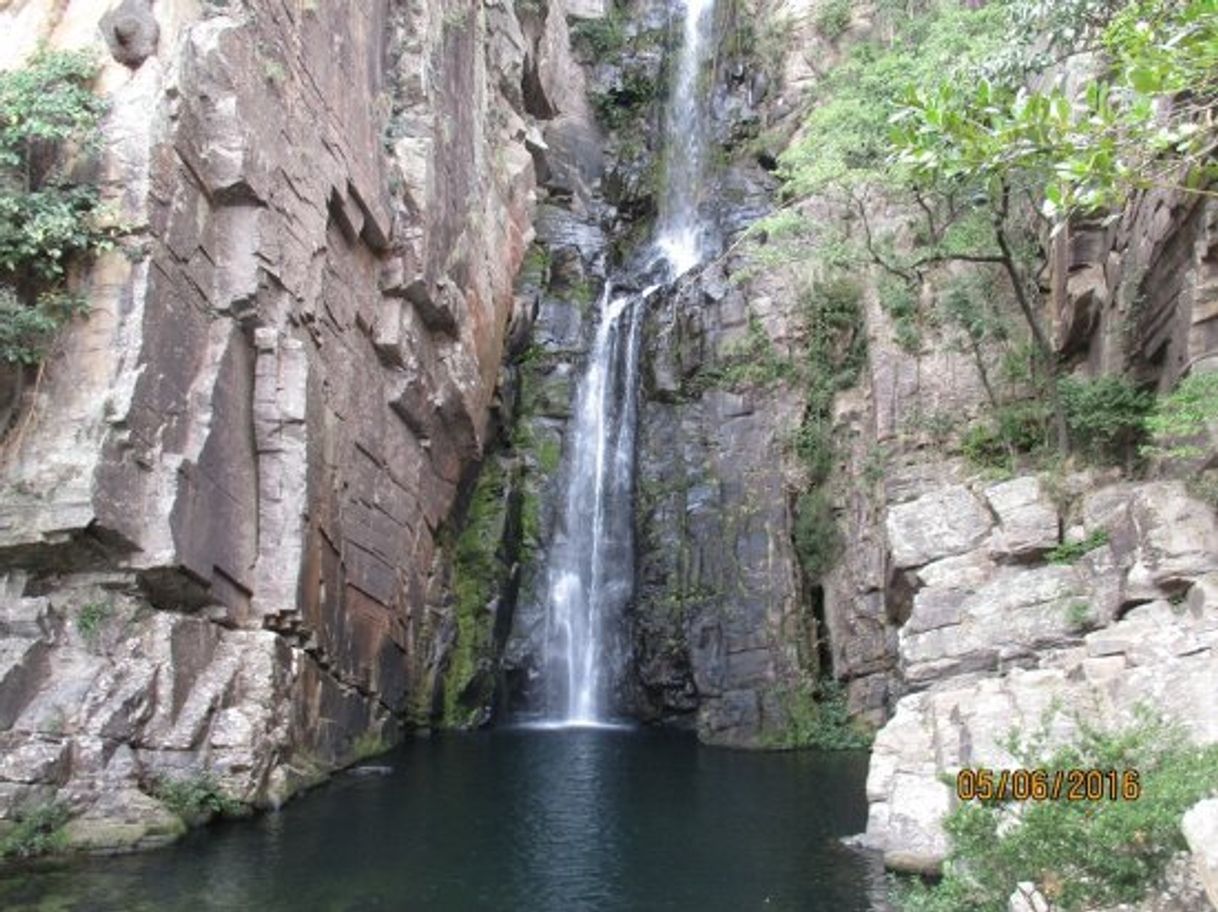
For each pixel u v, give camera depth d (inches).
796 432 876.6
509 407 994.1
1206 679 408.2
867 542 805.9
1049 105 258.2
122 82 521.0
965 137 268.5
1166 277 614.2
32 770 429.4
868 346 860.0
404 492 782.5
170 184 522.3
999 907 283.9
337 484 657.0
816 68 1150.3
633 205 1221.1
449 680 867.4
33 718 442.0
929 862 421.7
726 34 1237.1
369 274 731.4
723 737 802.2
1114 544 557.0
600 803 563.8
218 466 543.5
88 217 502.0
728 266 992.9
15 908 366.3
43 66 506.3
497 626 910.4
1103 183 255.9
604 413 1023.6
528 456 992.9
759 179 1135.6
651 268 1139.3
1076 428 677.9
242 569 560.1
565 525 989.2
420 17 799.1
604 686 942.4
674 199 1216.2
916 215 863.1
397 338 742.5
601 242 1146.7
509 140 1020.5
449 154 831.1
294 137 617.6
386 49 772.0
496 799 569.3
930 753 471.2
